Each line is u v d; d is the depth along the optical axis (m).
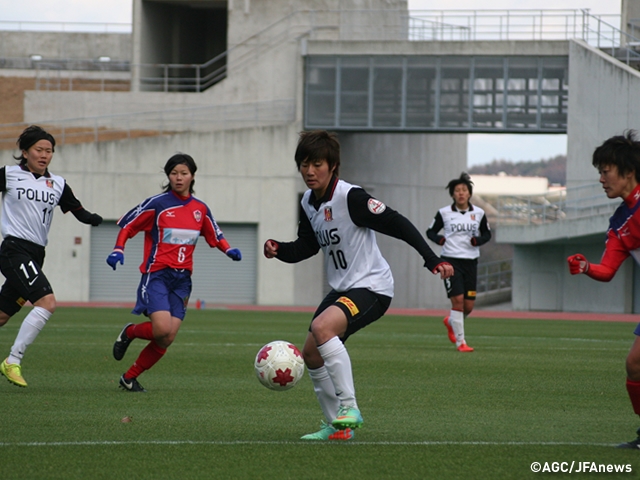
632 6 128.75
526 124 122.19
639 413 20.78
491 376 37.59
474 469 18.58
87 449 20.45
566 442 21.91
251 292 128.62
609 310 120.38
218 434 22.81
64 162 125.62
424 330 72.12
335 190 21.34
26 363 41.09
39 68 163.75
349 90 126.19
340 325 20.78
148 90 143.88
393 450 20.59
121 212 125.69
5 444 21.02
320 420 25.45
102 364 40.91
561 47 121.00
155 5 146.25
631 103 115.62
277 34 134.00
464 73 123.44
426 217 161.75
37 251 31.77
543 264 125.31
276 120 131.00
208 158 126.75
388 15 137.88
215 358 44.56
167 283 31.28
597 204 118.50
